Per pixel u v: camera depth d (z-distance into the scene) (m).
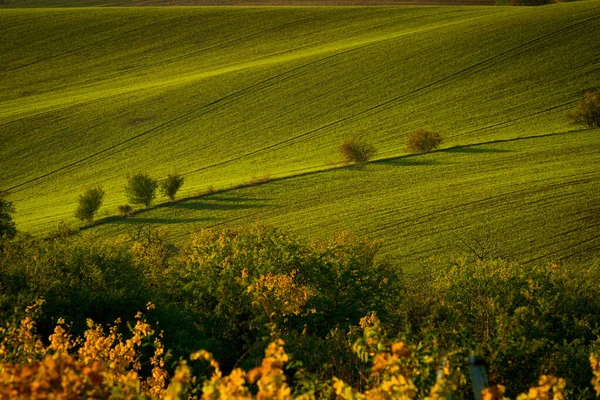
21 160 166.62
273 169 143.25
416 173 121.06
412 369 11.00
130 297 35.03
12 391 8.49
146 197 118.06
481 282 40.00
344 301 37.31
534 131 141.38
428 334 11.94
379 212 101.00
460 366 11.71
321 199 112.94
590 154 117.62
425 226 91.62
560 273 43.56
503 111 158.50
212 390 9.07
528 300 39.62
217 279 34.22
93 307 33.28
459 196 102.56
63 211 126.62
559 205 91.06
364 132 162.00
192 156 162.38
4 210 78.06
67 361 9.34
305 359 23.47
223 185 128.88
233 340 31.59
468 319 28.78
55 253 36.75
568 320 37.91
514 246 79.88
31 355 16.25
